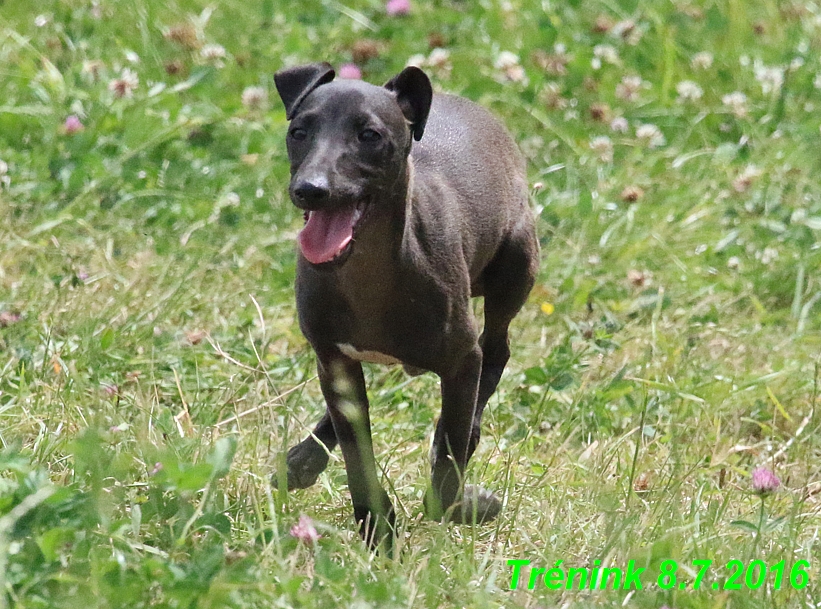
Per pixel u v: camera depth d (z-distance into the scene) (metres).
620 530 7.62
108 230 12.39
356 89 7.86
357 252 7.91
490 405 10.45
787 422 10.62
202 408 9.48
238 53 15.66
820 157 14.74
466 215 8.81
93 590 6.28
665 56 16.50
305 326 8.31
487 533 8.53
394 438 9.88
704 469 9.55
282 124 14.16
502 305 9.79
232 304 11.44
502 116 14.97
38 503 6.86
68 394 9.35
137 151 13.20
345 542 7.80
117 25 16.08
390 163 7.83
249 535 7.55
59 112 13.77
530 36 16.56
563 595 7.40
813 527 8.79
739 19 17.66
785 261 12.93
